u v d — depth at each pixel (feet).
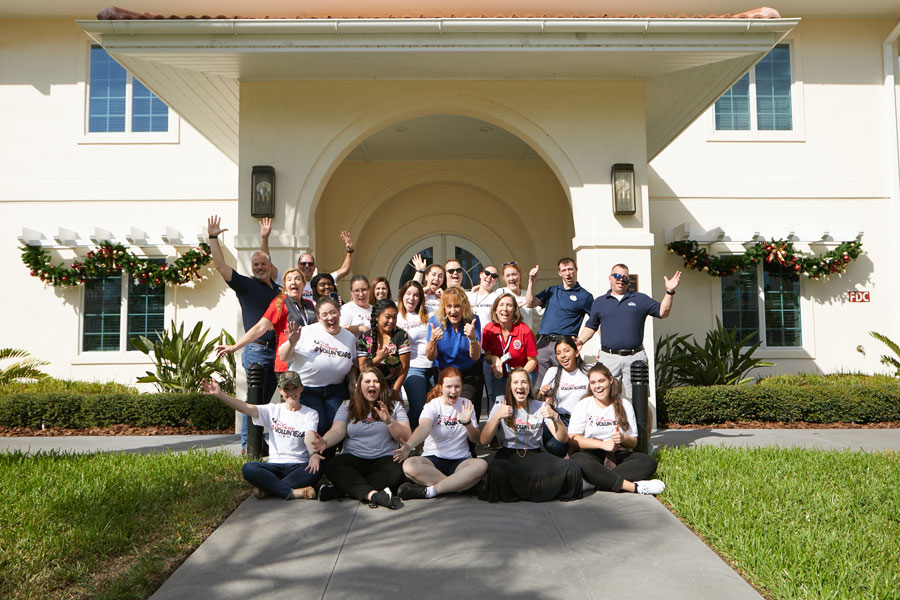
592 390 18.95
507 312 20.80
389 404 17.94
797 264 39.06
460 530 14.74
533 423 18.10
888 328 40.27
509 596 11.55
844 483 17.83
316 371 18.15
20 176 38.83
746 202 40.45
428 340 19.69
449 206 41.75
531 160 40.88
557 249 40.75
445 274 24.81
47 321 38.42
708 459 20.31
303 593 11.67
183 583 12.05
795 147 40.68
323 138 26.40
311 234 26.71
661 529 14.85
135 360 38.40
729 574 12.41
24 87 39.14
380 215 41.63
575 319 23.53
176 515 15.16
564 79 26.78
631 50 23.54
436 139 36.73
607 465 18.76
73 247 37.93
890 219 40.52
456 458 17.74
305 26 22.84
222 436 26.91
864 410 29.99
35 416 28.58
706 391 29.96
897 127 40.75
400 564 12.90
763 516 14.92
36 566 12.07
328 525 15.06
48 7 37.99
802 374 38.04
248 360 20.98
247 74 25.80
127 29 22.70
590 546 13.83
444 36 23.35
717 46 23.54
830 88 40.86
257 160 26.30
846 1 38.93
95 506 14.92
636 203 26.63
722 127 40.98
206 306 38.81
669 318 39.99
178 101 28.55
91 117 39.42
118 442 25.36
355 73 25.88
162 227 39.04
